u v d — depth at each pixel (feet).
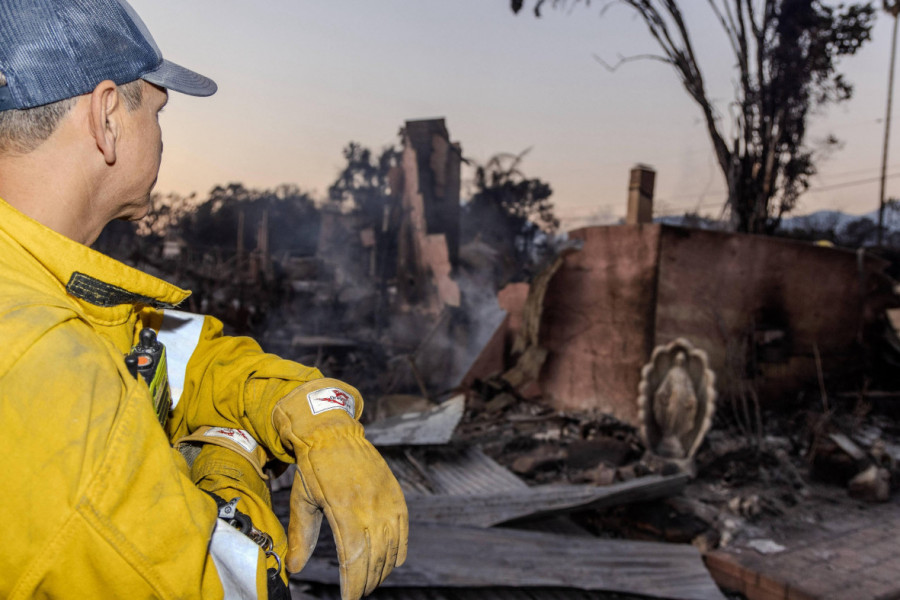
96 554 1.74
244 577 2.03
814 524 19.15
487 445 23.56
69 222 2.30
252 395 2.69
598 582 13.19
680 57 39.93
